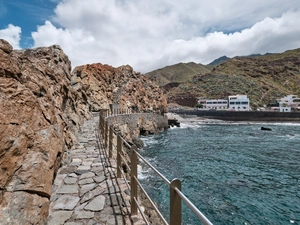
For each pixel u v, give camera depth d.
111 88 45.47
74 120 12.30
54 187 4.90
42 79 5.77
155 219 6.11
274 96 115.75
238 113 78.62
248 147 28.00
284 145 29.64
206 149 26.42
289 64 158.00
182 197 1.92
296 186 13.89
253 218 9.81
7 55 3.89
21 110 3.78
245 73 150.25
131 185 3.78
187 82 152.00
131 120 36.72
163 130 50.47
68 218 3.61
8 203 2.81
